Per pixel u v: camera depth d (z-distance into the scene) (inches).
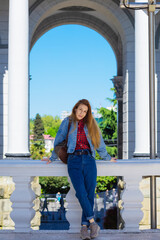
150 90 231.1
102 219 928.3
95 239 186.7
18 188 197.9
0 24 728.3
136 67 570.3
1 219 534.6
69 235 193.9
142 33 563.5
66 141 192.1
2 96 720.3
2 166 196.9
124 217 199.5
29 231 197.8
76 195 181.6
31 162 203.2
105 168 200.1
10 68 523.5
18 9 526.9
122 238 189.0
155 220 219.0
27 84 529.3
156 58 767.1
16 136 514.6
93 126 186.1
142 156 557.3
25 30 530.3
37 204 510.9
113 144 2041.1
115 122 2137.1
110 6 781.9
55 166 197.6
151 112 231.1
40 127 3750.0
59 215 1042.1
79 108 184.9
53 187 1445.6
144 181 550.3
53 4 765.9
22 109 518.6
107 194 947.3
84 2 791.7
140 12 563.8
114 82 993.5
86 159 183.2
